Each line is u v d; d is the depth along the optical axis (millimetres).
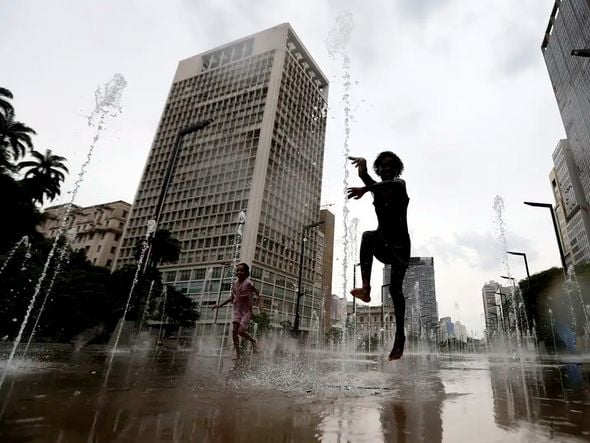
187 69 91562
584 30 64688
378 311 81375
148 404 2041
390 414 1976
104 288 24562
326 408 2107
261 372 4438
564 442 1417
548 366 8594
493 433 1575
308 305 71750
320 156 84000
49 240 26750
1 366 4125
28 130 25047
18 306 17047
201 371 4387
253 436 1467
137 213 74750
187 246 65625
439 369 6652
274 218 66625
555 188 97375
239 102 77062
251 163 67812
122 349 11320
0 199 19875
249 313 7055
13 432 1389
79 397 2184
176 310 43719
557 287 34375
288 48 84250
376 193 3281
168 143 81312
